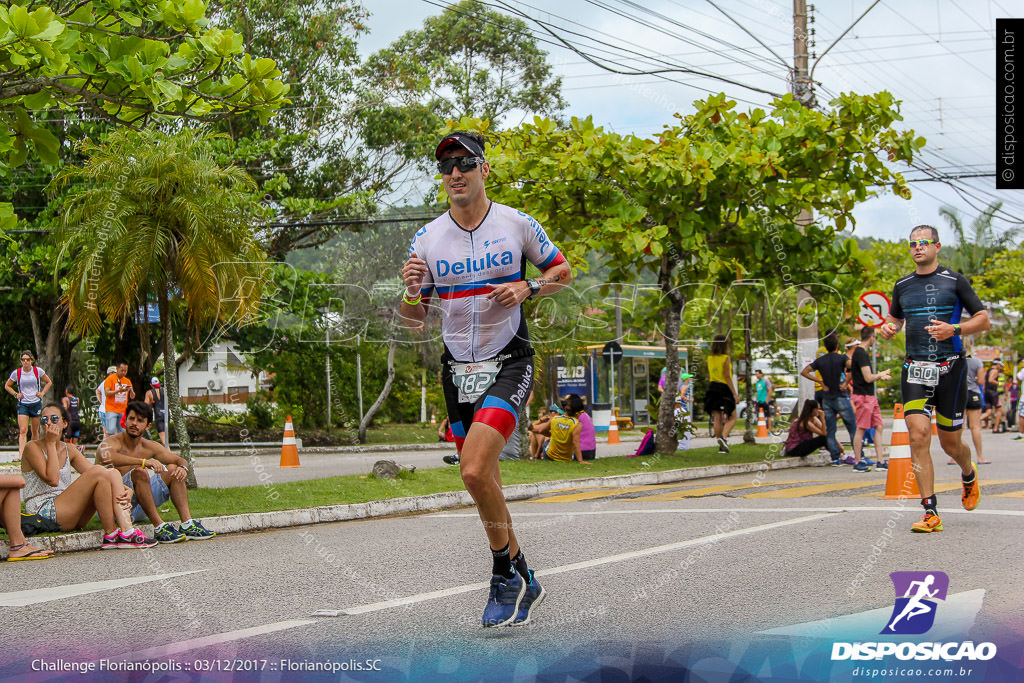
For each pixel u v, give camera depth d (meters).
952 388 6.76
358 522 9.09
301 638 4.28
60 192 19.53
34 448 7.50
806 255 14.49
